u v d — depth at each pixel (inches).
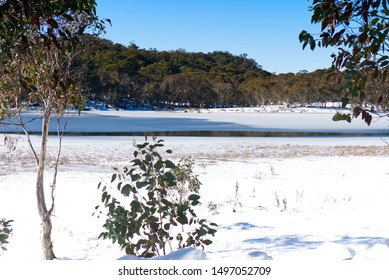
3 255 208.8
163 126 1663.4
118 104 4035.4
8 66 156.9
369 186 452.8
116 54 4995.1
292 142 1021.8
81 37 176.7
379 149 863.1
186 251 120.0
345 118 97.3
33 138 963.3
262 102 4596.5
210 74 5452.8
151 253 142.6
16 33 104.0
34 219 295.1
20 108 192.5
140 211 144.6
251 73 6235.2
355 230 259.6
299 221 293.3
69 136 1082.1
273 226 278.7
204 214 317.7
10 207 334.0
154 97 4350.4
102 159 668.1
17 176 490.0
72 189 414.6
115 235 142.3
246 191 418.0
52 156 674.2
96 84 3742.6
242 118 2484.0
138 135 1192.2
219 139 1071.0
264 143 980.6
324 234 248.1
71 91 191.3
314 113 3390.7
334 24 104.9
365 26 97.3
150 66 5073.8
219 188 433.7
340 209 335.3
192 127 1633.9
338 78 105.6
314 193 410.3
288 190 425.7
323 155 772.6
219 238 245.1
